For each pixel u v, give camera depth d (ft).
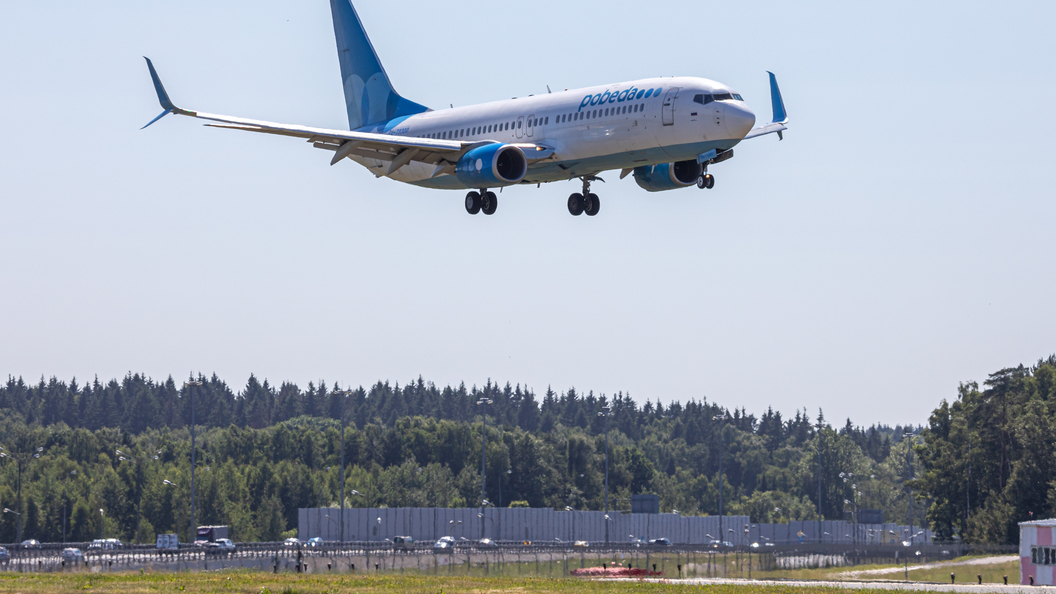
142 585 560.20
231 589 541.75
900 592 629.51
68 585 556.51
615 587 618.03
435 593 549.54
